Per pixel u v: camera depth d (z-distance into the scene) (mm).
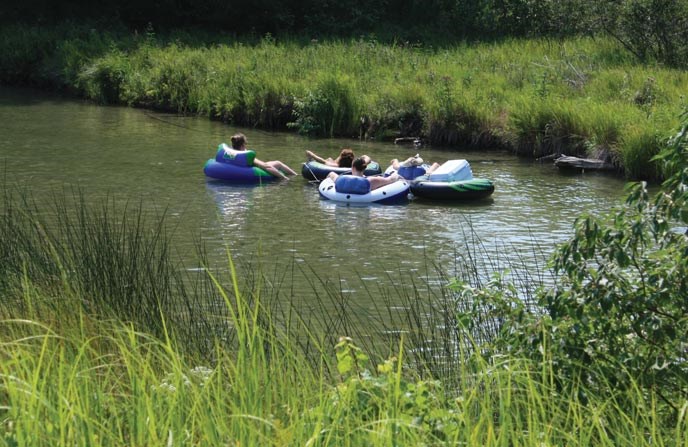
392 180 21984
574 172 24688
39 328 7969
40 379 6156
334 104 31438
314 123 31703
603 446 5852
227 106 34188
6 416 5824
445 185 21234
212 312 10812
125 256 13516
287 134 31750
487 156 27281
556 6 46562
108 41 46188
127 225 18031
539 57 37594
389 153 27859
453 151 28250
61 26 51750
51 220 17812
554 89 30609
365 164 21812
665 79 30906
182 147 28234
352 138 31016
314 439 5398
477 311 8008
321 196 21562
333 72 34594
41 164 24828
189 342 8891
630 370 7102
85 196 20812
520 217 19484
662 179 22969
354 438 5602
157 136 30469
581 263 7273
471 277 14820
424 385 6617
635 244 7211
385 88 32062
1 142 28531
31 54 46062
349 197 20953
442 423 5934
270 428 5625
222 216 19234
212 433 5488
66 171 23922
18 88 44781
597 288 7195
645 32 37031
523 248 16875
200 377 6660
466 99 29594
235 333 9586
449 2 52469
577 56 36406
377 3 53875
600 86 30562
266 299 13242
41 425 5430
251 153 23234
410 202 21172
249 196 21453
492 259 16031
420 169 22859
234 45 44156
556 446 5777
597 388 7105
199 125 33469
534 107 27562
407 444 5477
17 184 22062
